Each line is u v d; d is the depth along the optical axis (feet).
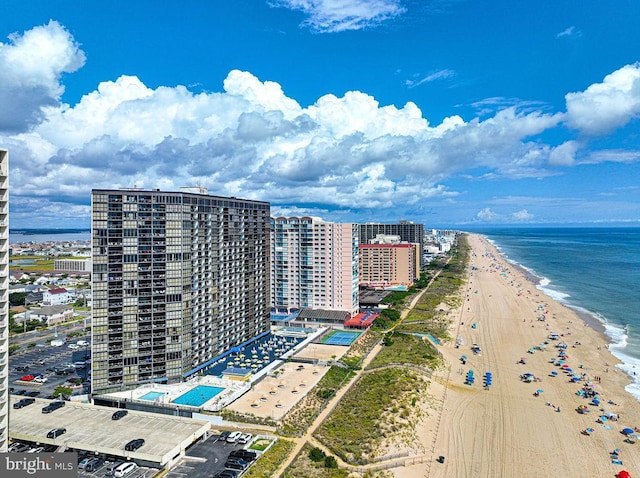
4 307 307.37
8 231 306.14
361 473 336.49
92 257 466.29
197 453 360.28
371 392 483.51
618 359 640.17
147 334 489.67
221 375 529.04
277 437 386.52
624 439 403.34
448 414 445.37
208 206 548.31
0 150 300.61
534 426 423.64
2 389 311.47
